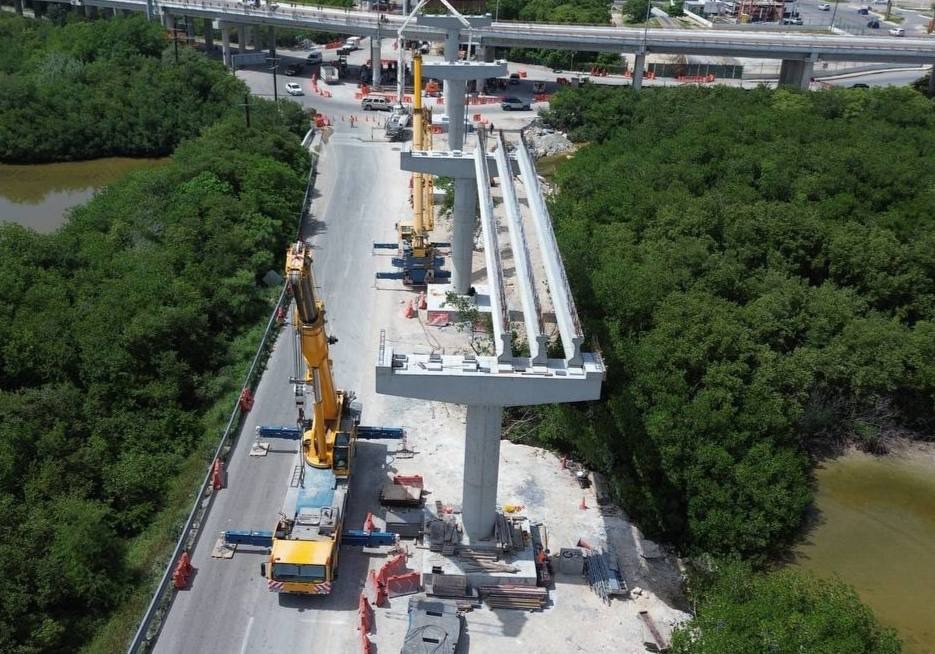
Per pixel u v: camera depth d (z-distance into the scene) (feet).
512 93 437.17
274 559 115.75
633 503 141.90
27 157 339.36
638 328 173.78
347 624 117.19
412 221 260.42
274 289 213.05
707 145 275.80
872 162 259.19
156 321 166.81
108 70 373.61
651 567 132.67
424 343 191.42
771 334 179.73
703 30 457.68
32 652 106.93
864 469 170.09
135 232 214.07
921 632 128.77
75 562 117.60
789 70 447.01
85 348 160.15
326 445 131.64
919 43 433.07
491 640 115.34
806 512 155.94
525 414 163.94
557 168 307.78
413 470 148.77
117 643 111.96
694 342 161.58
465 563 124.16
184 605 118.93
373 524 135.64
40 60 394.73
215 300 190.49
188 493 140.87
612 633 118.01
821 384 176.24
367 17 434.71
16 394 146.51
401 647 113.39
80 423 146.41
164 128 348.59
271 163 258.98
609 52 431.43
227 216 225.76
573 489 147.95
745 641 99.25
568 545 134.00
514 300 163.32
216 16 447.83
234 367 178.19
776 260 213.05
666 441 142.61
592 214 229.25
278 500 140.46
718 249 215.72
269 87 418.10
